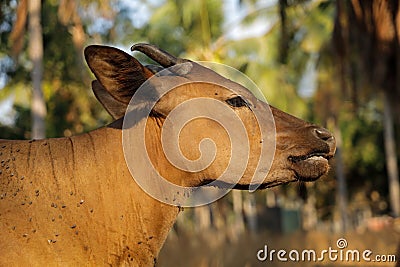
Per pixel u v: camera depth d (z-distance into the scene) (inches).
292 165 179.5
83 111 666.8
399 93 491.5
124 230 170.1
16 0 500.1
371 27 487.8
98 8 493.0
